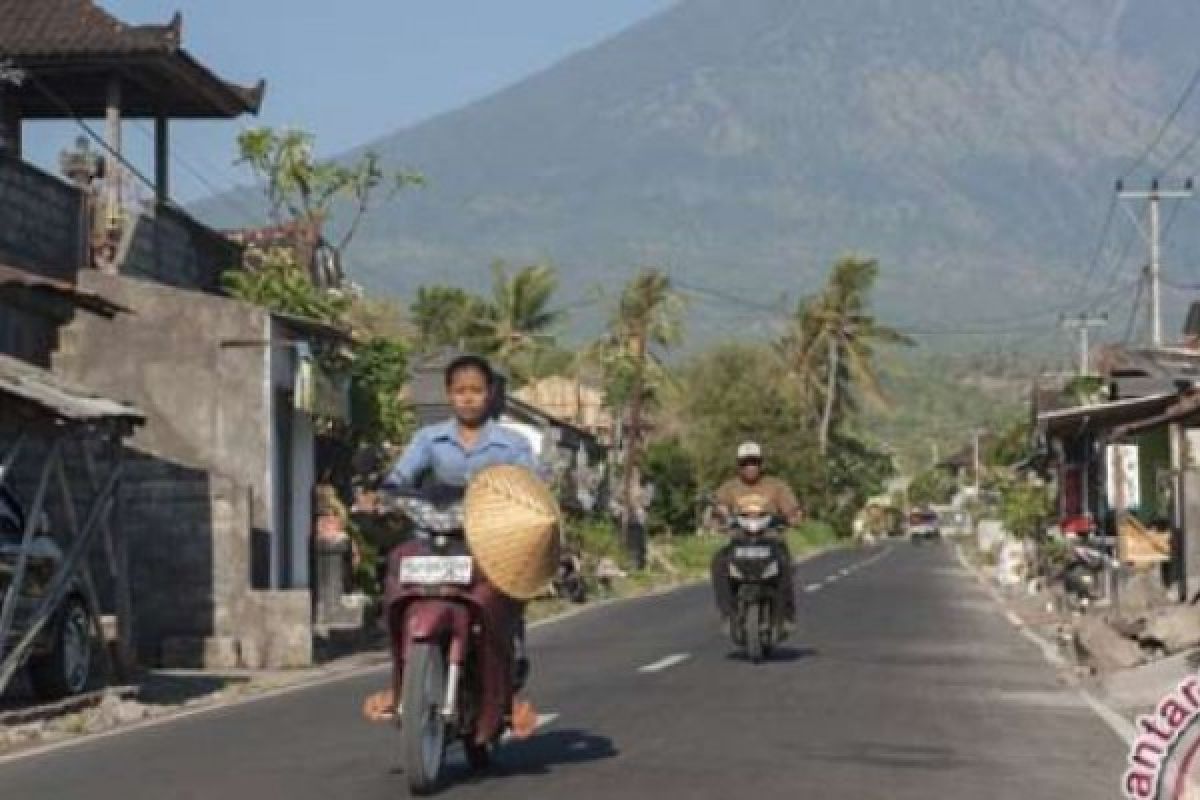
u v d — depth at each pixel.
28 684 26.86
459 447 16.27
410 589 15.58
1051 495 67.00
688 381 146.25
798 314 149.88
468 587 15.52
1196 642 28.70
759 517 29.38
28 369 25.08
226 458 34.94
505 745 18.66
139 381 35.12
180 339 35.16
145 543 32.78
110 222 36.75
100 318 34.81
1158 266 69.25
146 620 32.56
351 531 38.94
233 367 35.06
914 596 57.31
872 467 181.88
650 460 113.75
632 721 20.84
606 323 105.44
